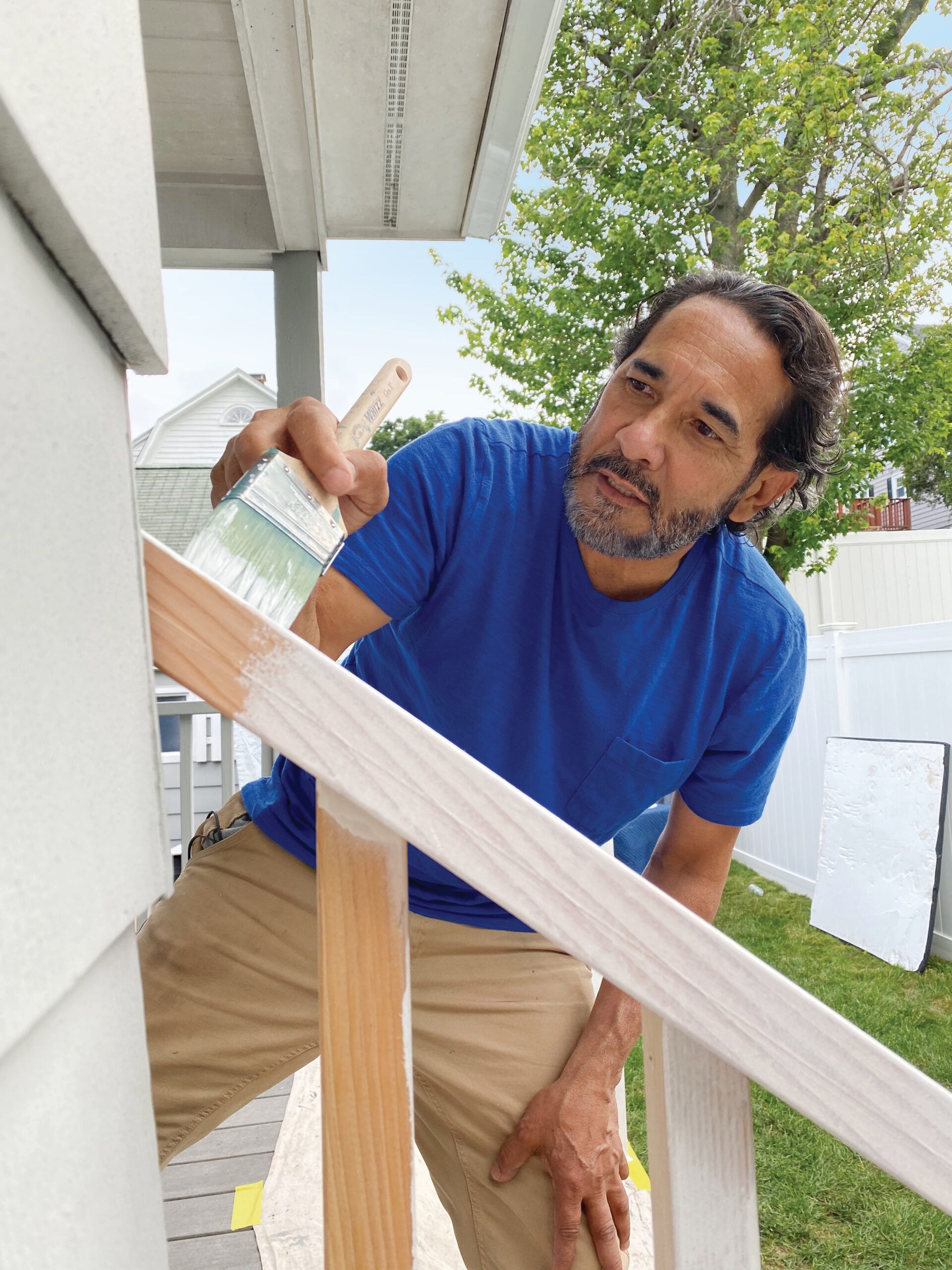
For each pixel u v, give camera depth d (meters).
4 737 0.25
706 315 1.14
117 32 0.33
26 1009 0.25
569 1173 1.05
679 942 0.43
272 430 0.81
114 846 0.32
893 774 4.50
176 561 0.40
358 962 0.44
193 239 2.77
